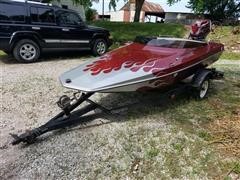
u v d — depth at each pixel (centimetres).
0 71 679
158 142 358
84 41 903
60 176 286
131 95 523
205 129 401
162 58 434
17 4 731
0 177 282
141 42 512
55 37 820
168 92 467
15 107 453
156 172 299
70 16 852
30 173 289
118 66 407
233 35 1347
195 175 296
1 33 715
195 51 495
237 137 379
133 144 351
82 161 312
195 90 502
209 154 336
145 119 424
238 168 309
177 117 438
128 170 301
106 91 370
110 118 421
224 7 2606
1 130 375
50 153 325
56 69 722
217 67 836
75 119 384
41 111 442
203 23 630
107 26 1547
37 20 774
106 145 346
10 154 321
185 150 342
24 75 646
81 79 382
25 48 776
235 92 582
